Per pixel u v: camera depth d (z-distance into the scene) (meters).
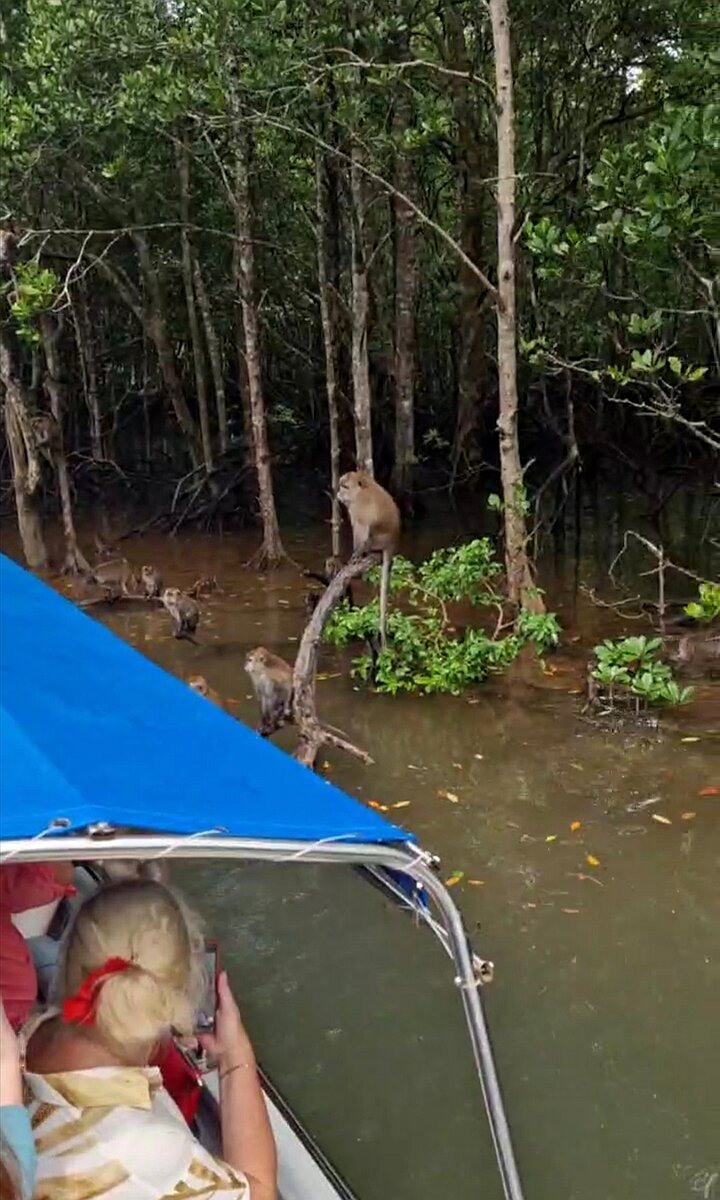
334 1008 5.70
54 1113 2.61
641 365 9.74
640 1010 5.64
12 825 2.41
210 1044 3.22
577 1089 5.06
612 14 16.14
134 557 17.45
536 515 17.52
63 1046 2.73
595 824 7.77
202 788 2.87
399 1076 5.15
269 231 21.98
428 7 16.20
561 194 16.88
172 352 23.31
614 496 22.33
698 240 9.66
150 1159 2.59
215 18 12.84
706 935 6.32
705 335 18.73
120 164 16.20
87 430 26.95
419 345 26.61
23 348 21.50
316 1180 3.44
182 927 2.81
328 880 7.05
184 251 20.62
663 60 15.70
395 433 20.80
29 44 15.05
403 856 2.94
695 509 20.73
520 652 11.61
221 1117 3.16
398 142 14.61
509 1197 3.29
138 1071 2.70
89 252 19.89
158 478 24.44
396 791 8.43
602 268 16.08
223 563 16.89
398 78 13.71
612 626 12.70
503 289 11.88
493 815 7.95
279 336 24.77
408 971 6.02
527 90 18.73
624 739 9.27
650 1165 4.60
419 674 10.82
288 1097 5.00
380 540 10.57
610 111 17.98
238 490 19.86
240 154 15.80
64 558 17.17
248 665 9.16
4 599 4.44
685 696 9.36
